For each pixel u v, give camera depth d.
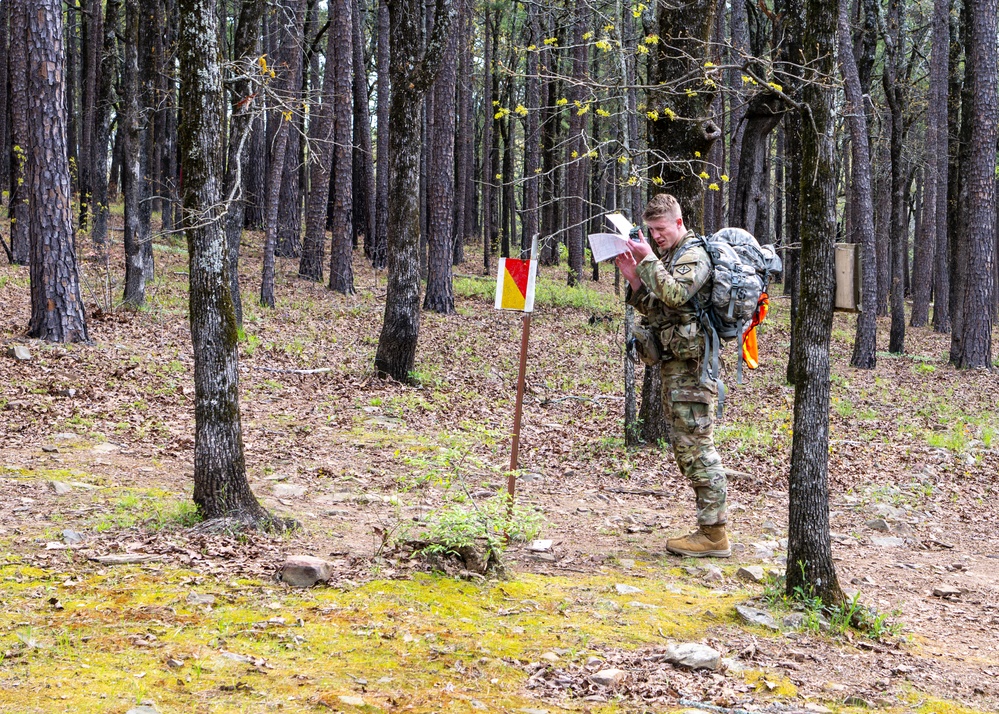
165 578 4.51
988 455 10.61
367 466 8.19
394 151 12.92
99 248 22.97
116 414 9.34
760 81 5.61
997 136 20.44
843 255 4.50
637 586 5.03
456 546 4.93
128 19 16.58
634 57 10.21
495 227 36.47
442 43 12.61
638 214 23.19
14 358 11.05
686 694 3.48
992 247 19.75
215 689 3.25
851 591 5.27
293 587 4.48
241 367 12.86
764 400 14.39
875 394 16.09
